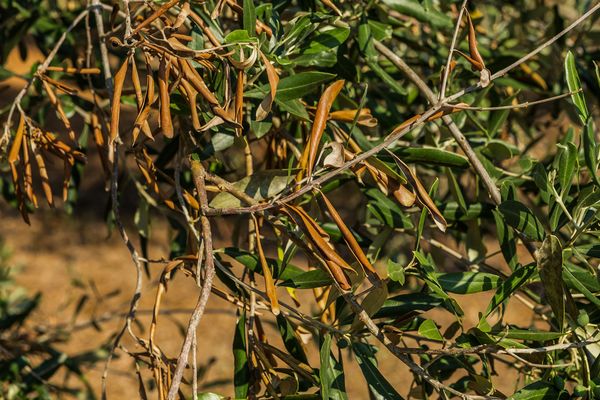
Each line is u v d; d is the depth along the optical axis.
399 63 1.14
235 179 1.21
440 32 1.33
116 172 1.07
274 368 1.03
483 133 1.19
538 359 1.02
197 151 1.04
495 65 1.28
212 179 1.00
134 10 1.12
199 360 4.11
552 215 1.01
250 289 0.99
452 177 1.10
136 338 1.03
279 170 1.01
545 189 1.01
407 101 1.28
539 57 1.34
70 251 5.49
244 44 0.96
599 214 0.97
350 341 0.99
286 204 0.94
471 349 0.95
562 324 0.95
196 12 1.03
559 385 0.96
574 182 1.12
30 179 1.05
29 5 1.42
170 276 1.05
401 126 0.97
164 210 1.27
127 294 4.88
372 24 1.15
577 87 0.98
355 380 3.75
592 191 0.99
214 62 1.00
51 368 1.56
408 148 1.09
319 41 1.06
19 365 1.50
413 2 1.14
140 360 1.03
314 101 1.13
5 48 1.37
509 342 0.96
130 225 5.67
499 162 1.28
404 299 1.00
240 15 1.02
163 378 1.01
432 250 1.32
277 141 1.15
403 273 0.96
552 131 1.53
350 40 1.21
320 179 0.94
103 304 4.64
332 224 1.11
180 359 0.90
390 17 1.20
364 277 0.97
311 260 1.01
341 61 1.14
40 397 1.54
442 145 1.19
